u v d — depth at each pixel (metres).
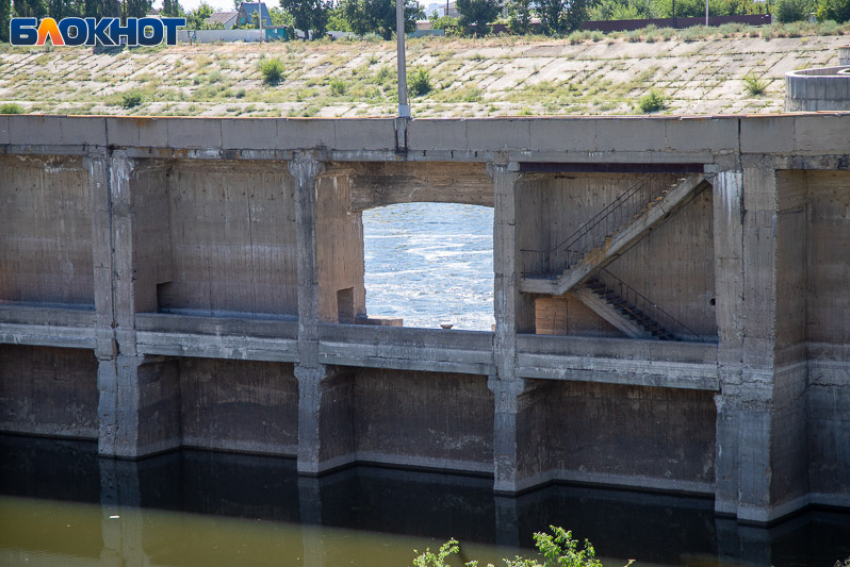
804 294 43.06
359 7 129.62
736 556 42.09
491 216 110.25
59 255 56.25
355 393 52.22
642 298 46.41
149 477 53.34
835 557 40.78
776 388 41.75
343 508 49.00
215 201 52.94
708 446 46.03
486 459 50.09
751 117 40.28
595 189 46.41
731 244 41.41
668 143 41.94
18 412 59.06
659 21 115.88
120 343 53.06
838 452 43.53
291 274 51.94
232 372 54.19
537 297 47.09
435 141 46.00
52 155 54.06
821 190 42.41
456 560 43.19
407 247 96.75
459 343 46.78
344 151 47.62
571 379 44.97
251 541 45.97
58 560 44.72
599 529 45.19
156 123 50.75
